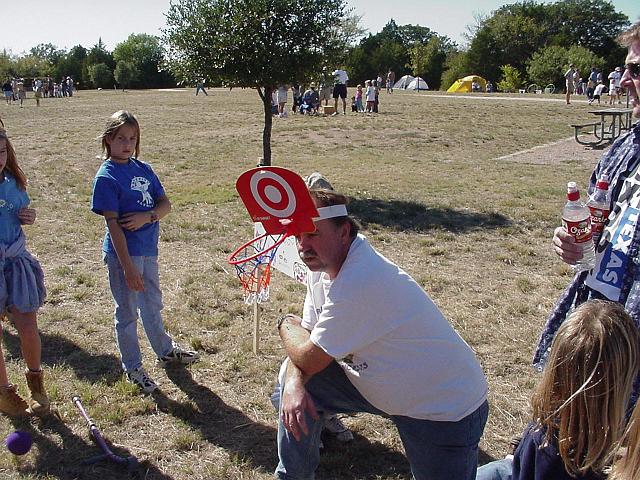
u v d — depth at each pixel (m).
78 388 4.77
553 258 8.01
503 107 31.50
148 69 89.19
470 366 2.83
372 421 4.40
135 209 4.52
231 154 18.16
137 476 3.82
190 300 6.45
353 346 2.71
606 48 91.62
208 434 4.26
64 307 6.37
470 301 6.56
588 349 2.30
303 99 30.08
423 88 71.31
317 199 2.70
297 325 3.10
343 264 2.72
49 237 8.96
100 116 31.45
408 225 9.57
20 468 3.87
